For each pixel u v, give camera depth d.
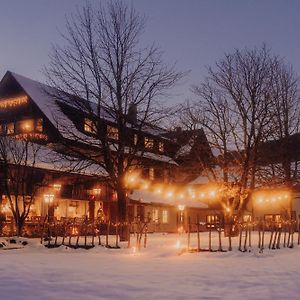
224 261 15.90
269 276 11.72
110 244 22.06
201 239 26.94
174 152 34.12
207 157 33.31
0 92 41.09
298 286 10.12
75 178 33.34
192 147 33.06
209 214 48.91
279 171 33.09
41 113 38.16
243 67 33.16
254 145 30.17
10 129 39.97
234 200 30.84
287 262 15.67
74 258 16.39
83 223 25.38
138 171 31.66
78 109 26.48
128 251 19.78
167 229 46.75
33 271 11.72
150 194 43.72
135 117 26.39
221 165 31.88
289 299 8.60
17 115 39.81
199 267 13.67
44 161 33.19
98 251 20.03
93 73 26.06
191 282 10.48
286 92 33.78
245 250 19.55
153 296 8.66
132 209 42.16
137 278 10.92
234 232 29.31
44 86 39.88
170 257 17.55
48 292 8.83
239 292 9.30
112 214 41.78
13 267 12.51
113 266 13.55
